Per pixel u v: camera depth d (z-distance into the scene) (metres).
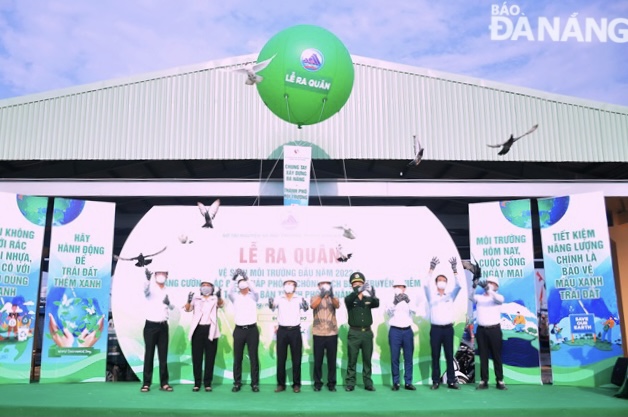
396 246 9.48
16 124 12.13
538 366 9.24
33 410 6.85
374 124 12.22
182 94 12.25
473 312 9.46
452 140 12.29
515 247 9.59
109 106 12.22
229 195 11.01
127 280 9.30
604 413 7.00
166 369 8.46
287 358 9.16
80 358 9.27
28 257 9.38
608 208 13.55
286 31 9.25
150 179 11.00
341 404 7.20
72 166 13.71
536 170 14.03
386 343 9.20
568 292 9.40
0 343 9.02
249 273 9.38
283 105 9.21
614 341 9.00
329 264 9.41
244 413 6.75
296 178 10.13
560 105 12.53
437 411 6.85
